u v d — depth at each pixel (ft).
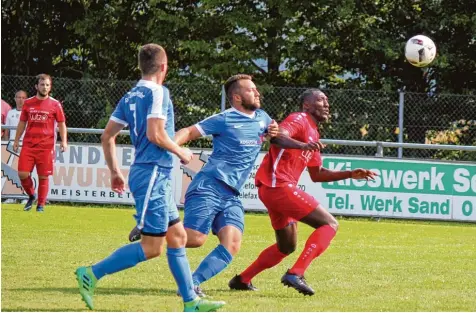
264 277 58.29
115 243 73.46
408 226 101.55
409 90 148.97
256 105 50.11
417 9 149.79
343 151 123.44
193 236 49.39
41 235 77.05
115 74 156.87
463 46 146.92
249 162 50.47
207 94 120.78
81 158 110.83
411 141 124.06
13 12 152.46
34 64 157.28
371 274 59.98
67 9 153.58
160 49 42.29
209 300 44.21
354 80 151.02
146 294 49.11
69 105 126.93
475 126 125.29
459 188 107.76
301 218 50.14
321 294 50.88
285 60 149.69
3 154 110.63
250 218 102.78
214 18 145.48
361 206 108.06
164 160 41.70
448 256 72.18
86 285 42.45
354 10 146.30
